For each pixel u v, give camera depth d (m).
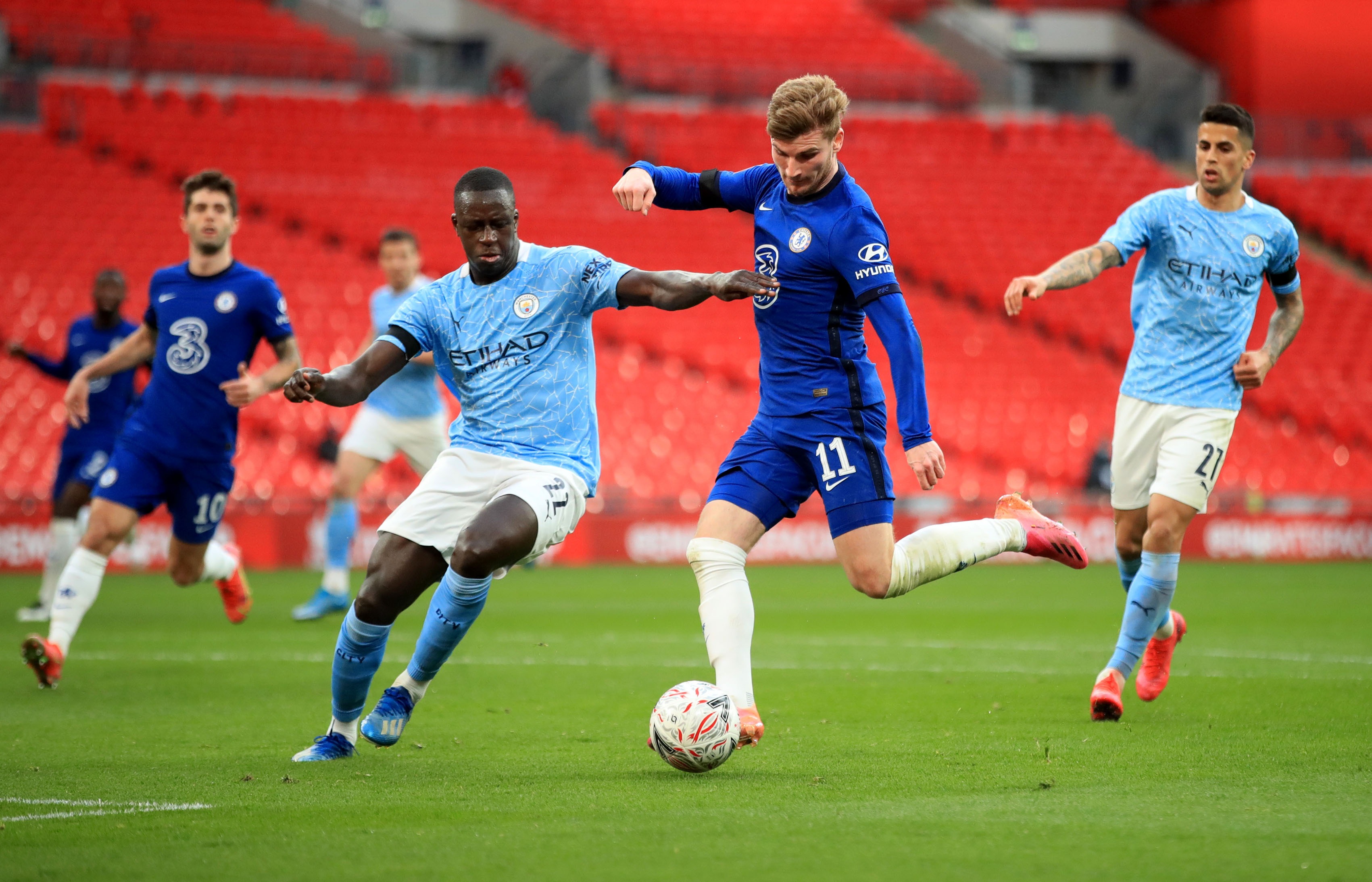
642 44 116.06
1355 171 116.44
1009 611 49.12
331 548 42.41
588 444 19.72
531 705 25.81
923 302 98.31
